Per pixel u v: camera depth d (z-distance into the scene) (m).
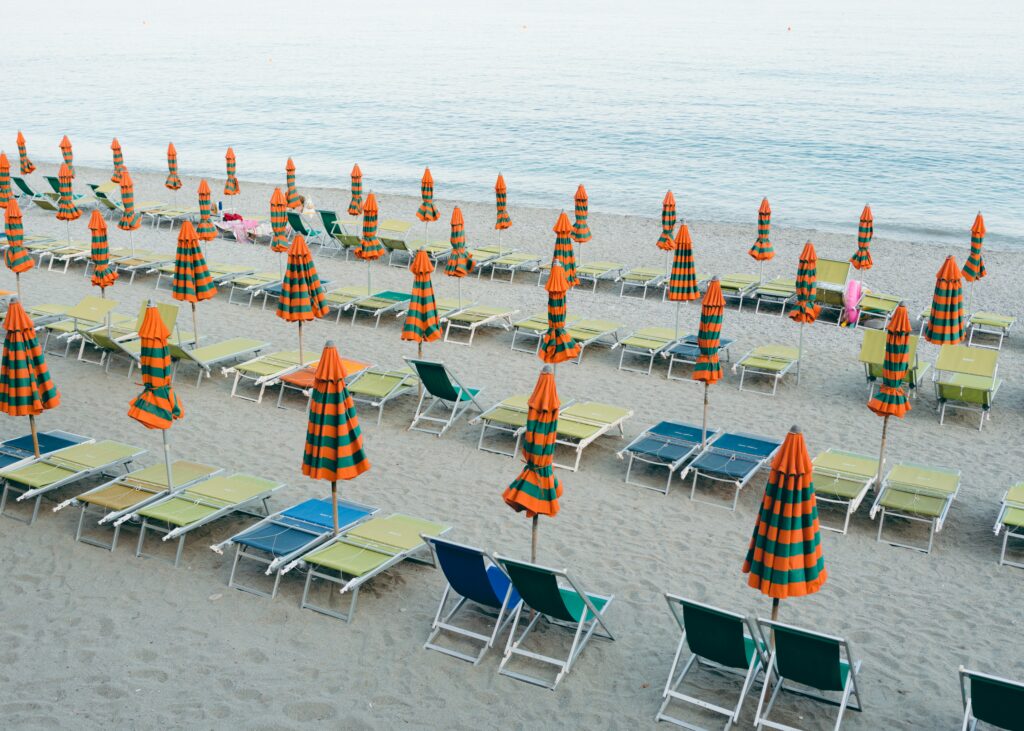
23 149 27.34
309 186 33.81
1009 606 8.47
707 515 10.06
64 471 9.62
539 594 7.24
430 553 9.07
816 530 6.52
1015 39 93.19
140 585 8.41
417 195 32.38
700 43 97.31
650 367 14.28
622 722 6.82
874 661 7.60
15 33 122.88
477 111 54.72
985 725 6.81
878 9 142.88
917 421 12.82
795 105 55.75
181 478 9.58
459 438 11.86
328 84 68.19
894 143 43.66
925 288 20.06
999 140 44.06
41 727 6.57
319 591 8.38
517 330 15.86
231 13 165.25
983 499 10.59
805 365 14.90
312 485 10.47
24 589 8.30
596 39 104.19
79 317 13.87
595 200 32.66
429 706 6.94
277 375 12.89
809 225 29.16
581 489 10.62
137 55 93.00
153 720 6.68
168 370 8.91
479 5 180.12
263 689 7.05
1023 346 16.53
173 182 25.64
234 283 17.48
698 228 26.11
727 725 6.72
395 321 16.62
